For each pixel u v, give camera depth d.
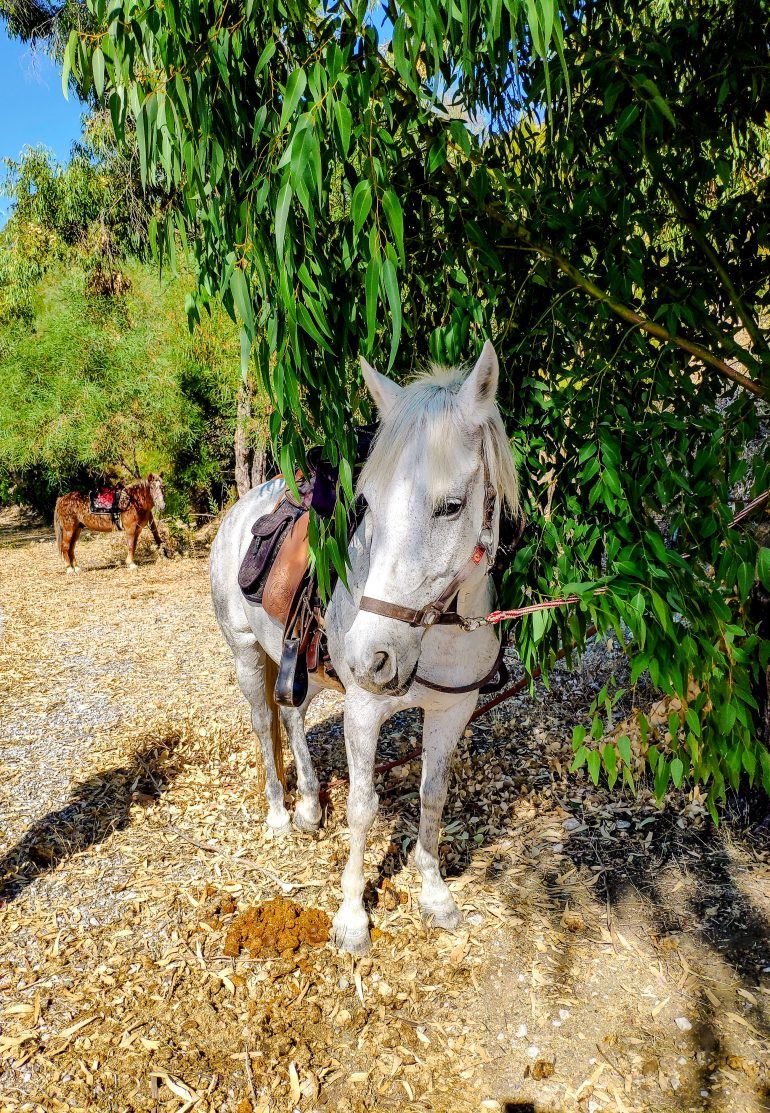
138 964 2.43
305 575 2.31
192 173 1.50
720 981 2.28
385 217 1.47
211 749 4.09
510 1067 2.03
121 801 3.53
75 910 2.72
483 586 2.02
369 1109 1.91
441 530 1.64
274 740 3.13
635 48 1.77
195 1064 2.04
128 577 9.98
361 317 1.67
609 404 1.78
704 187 2.14
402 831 3.13
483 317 1.86
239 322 1.57
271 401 1.52
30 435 10.69
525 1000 2.24
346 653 1.92
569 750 3.70
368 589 1.69
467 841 3.06
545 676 2.05
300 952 2.45
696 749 1.62
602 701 1.69
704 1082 1.96
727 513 1.69
